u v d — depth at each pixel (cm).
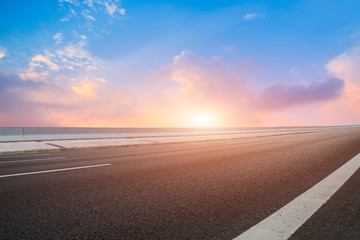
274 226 211
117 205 278
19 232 203
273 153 820
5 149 974
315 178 414
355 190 326
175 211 257
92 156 793
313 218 228
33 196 314
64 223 224
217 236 193
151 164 600
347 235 190
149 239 190
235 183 389
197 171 499
